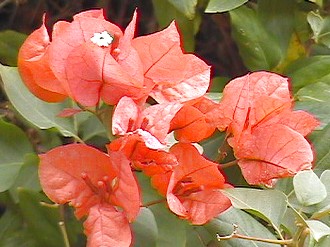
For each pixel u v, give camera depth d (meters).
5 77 0.31
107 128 0.27
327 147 0.32
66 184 0.26
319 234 0.25
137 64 0.26
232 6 0.34
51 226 0.33
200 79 0.27
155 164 0.26
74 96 0.26
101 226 0.25
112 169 0.26
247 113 0.28
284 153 0.28
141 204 0.28
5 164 0.34
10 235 0.34
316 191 0.26
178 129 0.27
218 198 0.27
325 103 0.34
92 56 0.25
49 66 0.26
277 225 0.27
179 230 0.30
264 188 0.31
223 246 0.29
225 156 0.31
